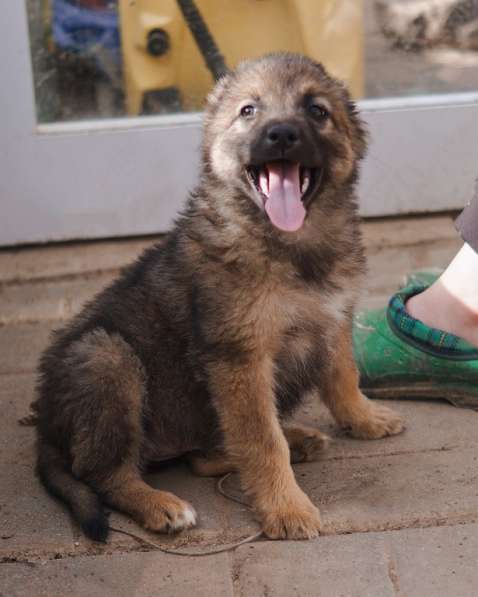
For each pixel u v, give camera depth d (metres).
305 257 3.32
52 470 3.27
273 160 3.27
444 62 5.01
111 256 4.86
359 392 3.61
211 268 3.29
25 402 3.91
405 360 3.78
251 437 3.18
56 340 3.52
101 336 3.38
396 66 5.01
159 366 3.40
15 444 3.61
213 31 4.95
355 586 2.77
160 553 2.97
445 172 5.02
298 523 3.01
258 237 3.28
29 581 2.85
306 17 4.96
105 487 3.21
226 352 3.20
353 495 3.20
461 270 3.73
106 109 4.94
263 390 3.22
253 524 3.10
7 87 4.70
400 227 5.00
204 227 3.40
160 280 3.45
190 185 4.92
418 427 3.63
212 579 2.83
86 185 4.88
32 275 4.77
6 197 4.84
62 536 3.05
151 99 4.96
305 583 2.79
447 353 3.70
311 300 3.32
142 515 3.09
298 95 3.40
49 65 4.82
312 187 3.37
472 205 3.57
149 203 4.94
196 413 3.44
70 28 4.80
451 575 2.79
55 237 4.93
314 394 3.96
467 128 4.97
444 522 3.04
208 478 3.44
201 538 3.04
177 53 4.94
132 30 4.88
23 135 4.77
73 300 4.66
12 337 4.45
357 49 5.00
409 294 3.94
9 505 3.22
